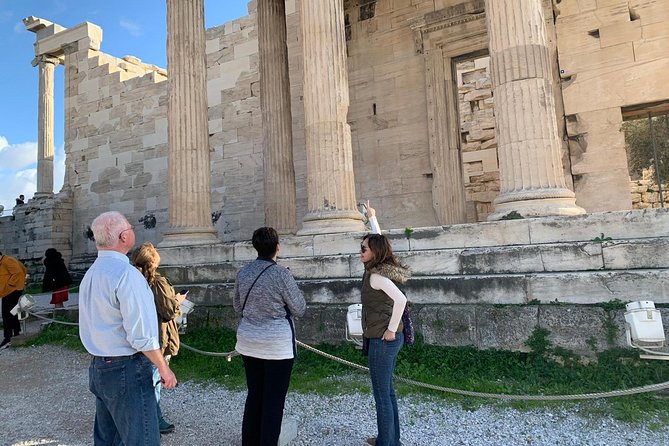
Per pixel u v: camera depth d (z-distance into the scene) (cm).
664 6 1140
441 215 1360
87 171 2355
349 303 782
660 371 533
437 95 1398
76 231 2369
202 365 779
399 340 417
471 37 1364
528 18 797
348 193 928
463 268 721
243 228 1827
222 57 1931
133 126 2222
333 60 947
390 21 1495
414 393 587
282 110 1372
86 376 788
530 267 674
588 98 1200
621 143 1159
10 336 1093
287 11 1698
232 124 1891
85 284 333
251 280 419
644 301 521
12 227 2500
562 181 771
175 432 516
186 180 1113
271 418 395
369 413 539
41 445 498
